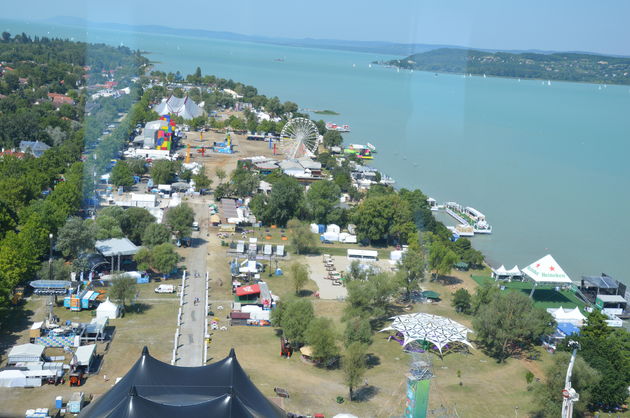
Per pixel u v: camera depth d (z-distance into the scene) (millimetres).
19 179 144875
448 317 111125
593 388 81312
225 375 65000
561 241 169750
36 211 127812
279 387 80938
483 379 88375
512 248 161500
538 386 79750
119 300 103375
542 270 125750
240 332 99312
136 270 122750
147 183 188875
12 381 77312
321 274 130125
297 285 117625
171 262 118938
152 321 100438
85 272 115500
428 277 131625
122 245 122812
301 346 93688
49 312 100125
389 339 99750
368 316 102625
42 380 78812
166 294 112438
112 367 84312
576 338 94688
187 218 141500
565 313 112000
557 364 80500
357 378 79188
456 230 169000
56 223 123500
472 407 79875
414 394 75062
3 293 93250
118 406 56625
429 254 131000
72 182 149875
